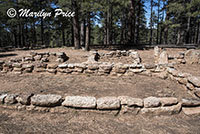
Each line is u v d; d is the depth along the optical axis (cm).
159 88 380
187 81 348
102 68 516
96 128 222
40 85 412
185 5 1527
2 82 442
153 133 212
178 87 385
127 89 375
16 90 368
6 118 247
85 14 1216
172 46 1383
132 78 483
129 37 1606
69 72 531
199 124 232
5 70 550
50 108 260
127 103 254
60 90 368
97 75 521
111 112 254
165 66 488
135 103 253
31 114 259
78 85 412
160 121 242
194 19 2278
